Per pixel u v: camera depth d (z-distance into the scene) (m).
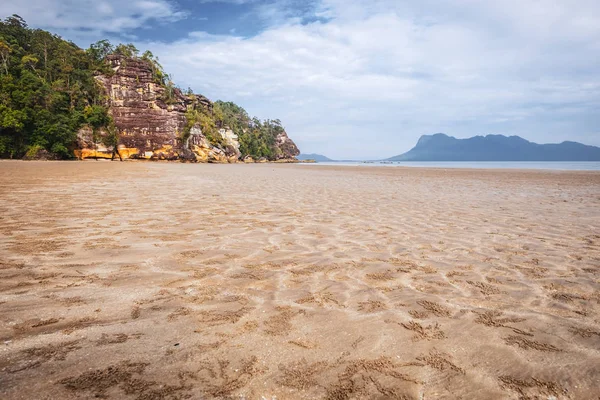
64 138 64.56
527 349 2.38
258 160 133.75
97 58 90.88
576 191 14.95
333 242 5.42
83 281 3.43
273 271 3.96
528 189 15.91
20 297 2.98
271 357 2.20
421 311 2.97
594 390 1.95
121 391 1.81
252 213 7.88
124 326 2.53
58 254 4.29
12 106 60.59
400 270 4.12
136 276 3.63
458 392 1.92
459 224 7.12
